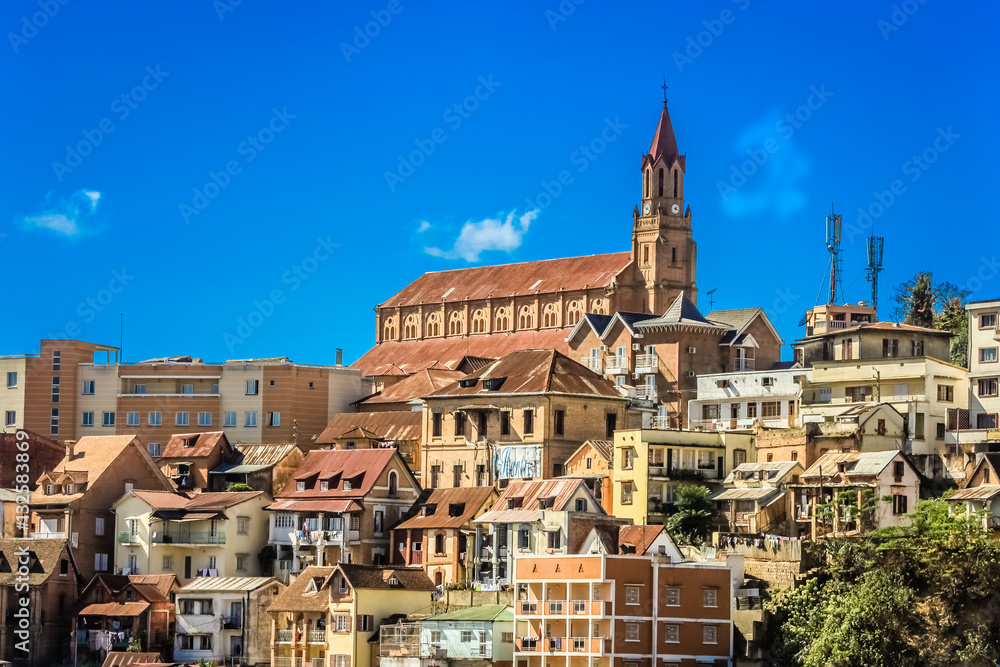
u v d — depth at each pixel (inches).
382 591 5502.0
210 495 6550.2
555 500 5684.1
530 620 5191.9
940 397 6240.2
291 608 5575.8
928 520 5059.1
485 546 5866.1
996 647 4744.1
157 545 6338.6
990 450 5979.3
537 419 6353.3
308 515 6279.5
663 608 5078.7
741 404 6870.1
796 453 5895.7
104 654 5856.3
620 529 5536.4
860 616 4739.2
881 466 5502.0
